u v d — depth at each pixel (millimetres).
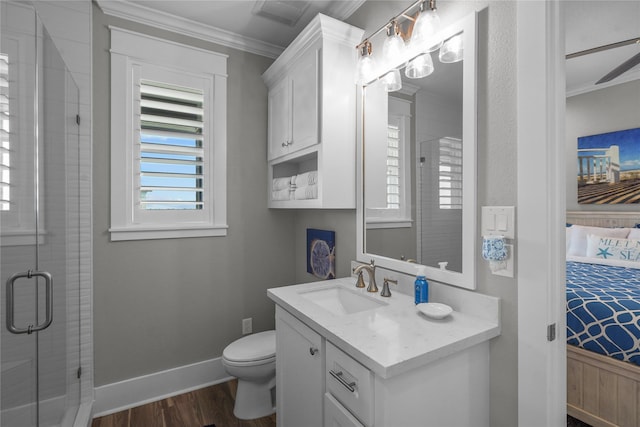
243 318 2432
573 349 1888
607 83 3430
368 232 1782
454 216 1274
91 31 1931
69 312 1671
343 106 1782
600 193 3514
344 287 1695
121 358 2025
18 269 1021
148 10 2045
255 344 1955
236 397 1933
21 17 1048
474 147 1194
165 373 2139
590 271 2717
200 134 2262
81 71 1894
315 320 1194
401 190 1541
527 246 1055
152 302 2119
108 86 1986
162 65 2127
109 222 1989
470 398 1104
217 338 2334
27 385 1080
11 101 985
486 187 1179
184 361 2221
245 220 2436
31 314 1116
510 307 1108
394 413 912
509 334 1109
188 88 2211
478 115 1202
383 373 854
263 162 2500
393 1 1626
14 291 1005
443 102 1322
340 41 1764
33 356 1129
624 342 1700
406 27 1550
